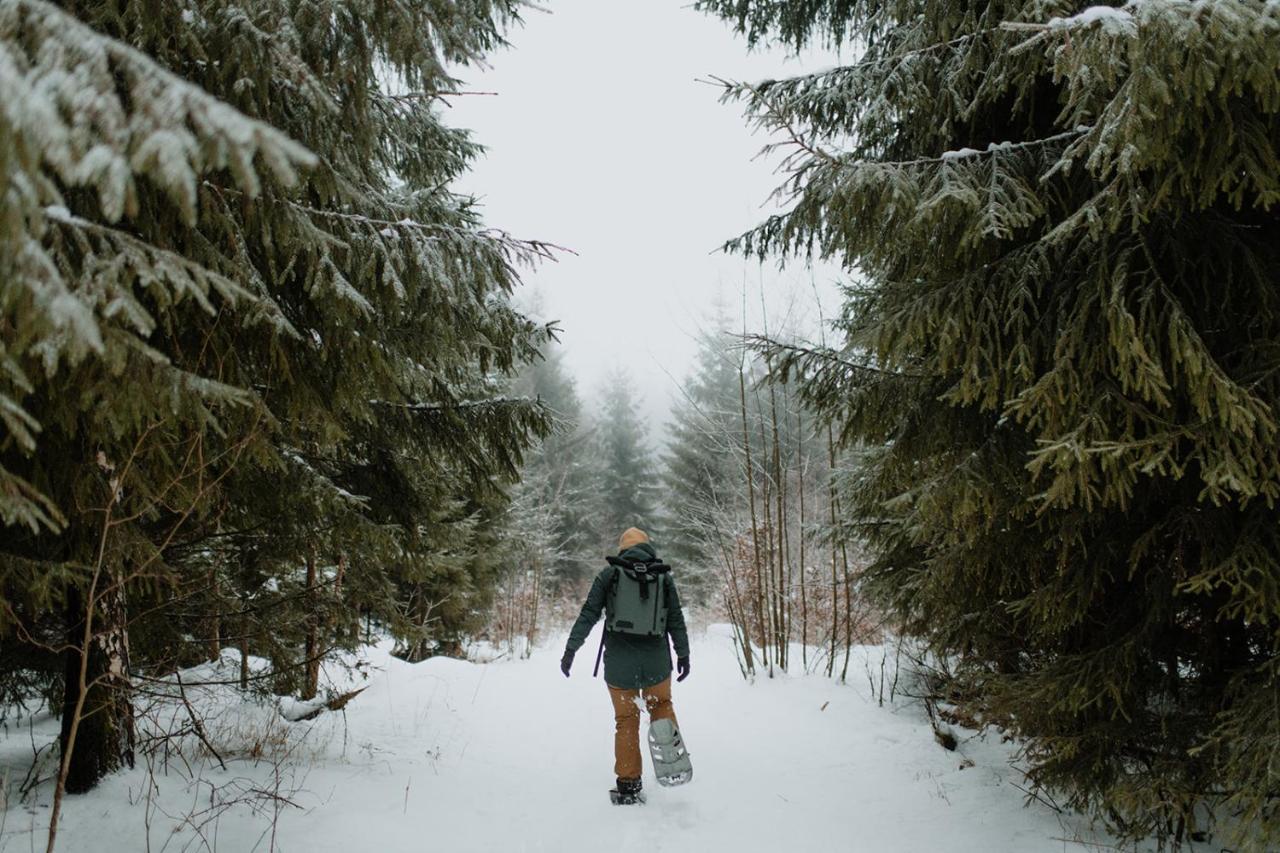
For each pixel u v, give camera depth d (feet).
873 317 13.66
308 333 10.68
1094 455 9.50
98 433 8.12
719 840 12.14
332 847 10.73
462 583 38.17
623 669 14.42
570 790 14.90
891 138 14.56
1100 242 10.26
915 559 19.54
